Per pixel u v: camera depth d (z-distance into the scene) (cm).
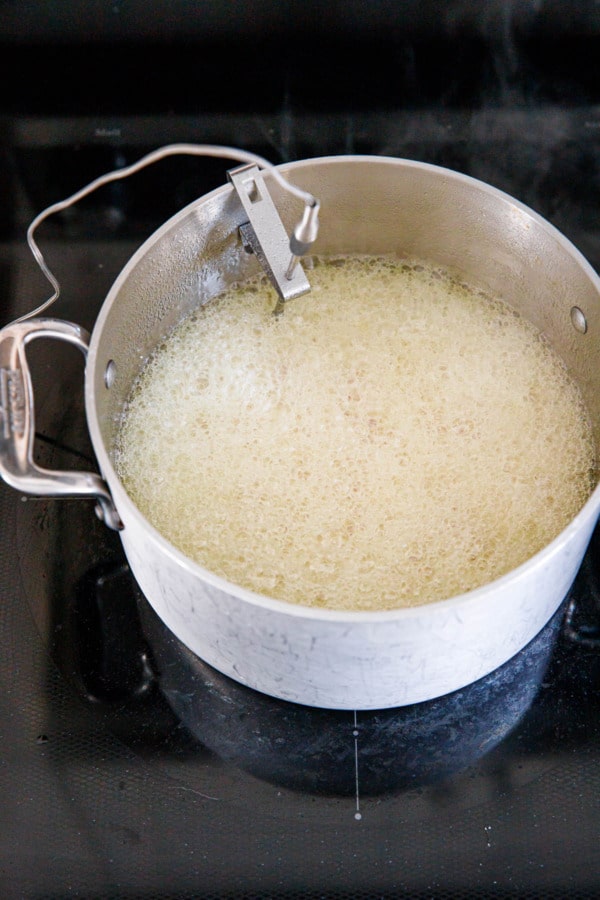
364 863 63
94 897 62
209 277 77
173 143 87
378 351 77
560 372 76
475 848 63
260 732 67
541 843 64
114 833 64
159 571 62
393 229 77
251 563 69
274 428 74
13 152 87
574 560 64
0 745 67
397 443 74
